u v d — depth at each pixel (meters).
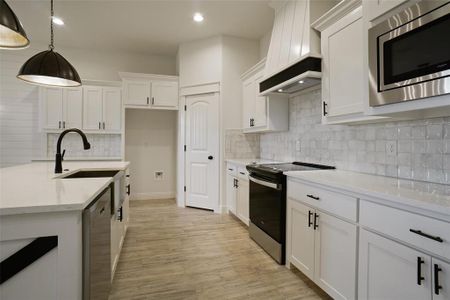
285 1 2.82
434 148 1.64
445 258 1.02
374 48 1.51
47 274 1.05
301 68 2.26
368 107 1.60
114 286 1.98
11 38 1.77
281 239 2.31
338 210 1.62
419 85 1.26
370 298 1.38
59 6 3.20
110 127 4.37
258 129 3.56
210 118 4.18
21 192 1.28
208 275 2.15
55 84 2.46
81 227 1.13
